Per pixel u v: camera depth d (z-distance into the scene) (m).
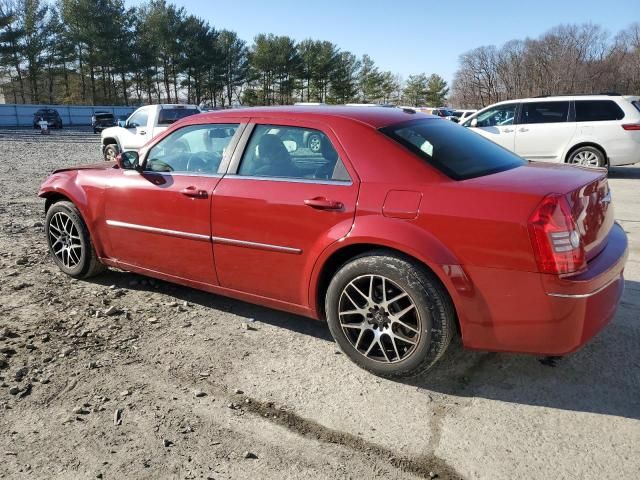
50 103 64.38
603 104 11.27
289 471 2.55
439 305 3.01
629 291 4.65
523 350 2.94
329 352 3.70
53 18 59.38
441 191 3.03
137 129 15.00
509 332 2.92
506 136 12.12
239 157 3.85
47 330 3.99
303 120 3.63
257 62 71.88
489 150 3.73
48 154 20.12
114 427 2.88
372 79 85.25
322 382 3.31
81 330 4.00
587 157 11.38
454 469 2.56
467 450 2.68
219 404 3.08
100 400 3.12
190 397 3.15
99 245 4.79
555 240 2.76
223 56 68.00
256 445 2.74
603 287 2.94
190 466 2.59
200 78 67.88
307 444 2.75
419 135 3.48
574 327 2.83
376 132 3.37
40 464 2.59
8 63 57.84
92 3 57.34
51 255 5.32
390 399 3.13
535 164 3.75
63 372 3.41
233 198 3.74
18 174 13.52
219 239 3.86
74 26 58.53
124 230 4.51
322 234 3.34
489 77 97.69
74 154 20.17
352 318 3.41
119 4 59.88
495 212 2.86
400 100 95.25
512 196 2.87
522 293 2.84
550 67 89.75
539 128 11.74
